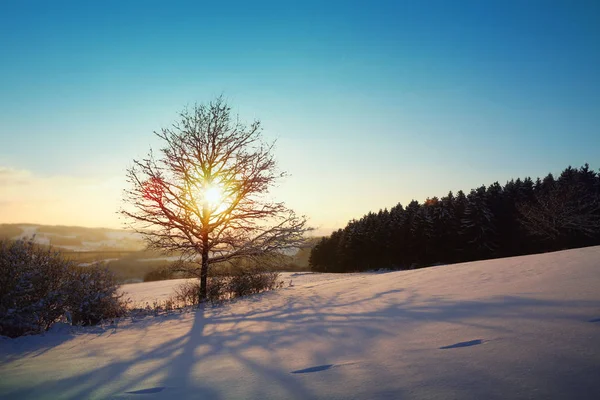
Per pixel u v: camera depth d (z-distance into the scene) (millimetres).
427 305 6199
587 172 50219
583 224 40562
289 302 9773
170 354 5086
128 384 3748
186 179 15102
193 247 15078
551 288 5812
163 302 16156
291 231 15188
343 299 8750
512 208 48312
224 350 5023
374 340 4516
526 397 2391
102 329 8492
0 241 8430
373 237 60312
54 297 8359
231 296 14844
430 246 51531
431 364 3291
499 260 11016
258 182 15133
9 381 4215
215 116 15344
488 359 3193
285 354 4406
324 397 2836
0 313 7375
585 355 2943
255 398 2986
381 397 2689
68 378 4168
